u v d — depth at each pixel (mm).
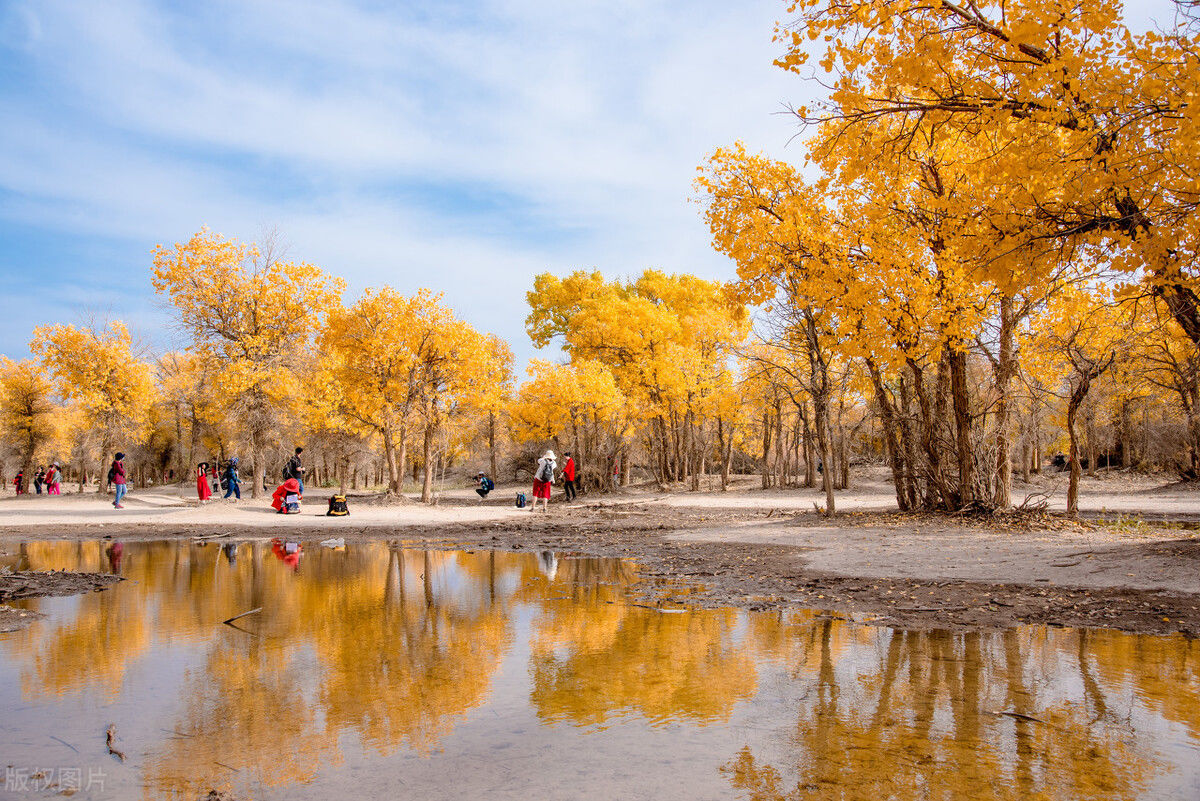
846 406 26297
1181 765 3119
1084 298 13883
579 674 4746
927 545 11414
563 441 40562
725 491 36219
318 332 29906
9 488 61188
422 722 3838
